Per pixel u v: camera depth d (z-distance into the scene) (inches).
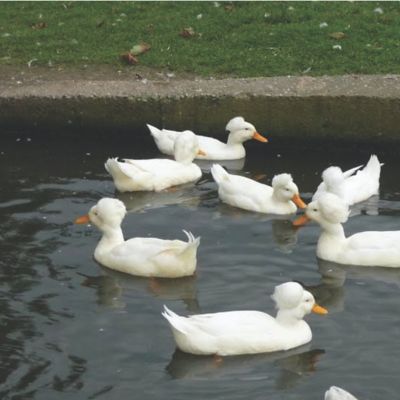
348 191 526.6
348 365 372.2
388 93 581.9
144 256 447.2
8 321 401.4
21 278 439.5
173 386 358.6
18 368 367.6
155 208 525.3
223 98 601.0
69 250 468.4
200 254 466.6
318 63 661.3
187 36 715.4
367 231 482.6
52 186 546.0
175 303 421.4
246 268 453.4
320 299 427.2
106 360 374.3
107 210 463.5
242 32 720.3
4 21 765.9
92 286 435.8
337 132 594.6
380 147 594.2
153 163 558.6
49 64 674.2
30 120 615.2
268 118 600.4
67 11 784.9
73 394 351.6
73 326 399.2
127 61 676.1
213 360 377.4
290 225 504.7
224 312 392.8
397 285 441.4
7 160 584.4
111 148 609.6
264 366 374.0
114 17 765.3
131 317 408.2
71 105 608.4
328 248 466.6
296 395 352.8
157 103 605.6
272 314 409.7
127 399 349.4
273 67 659.4
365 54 671.1
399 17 735.1
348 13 746.2
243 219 511.5
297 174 571.2
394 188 548.1
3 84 633.6
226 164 589.6
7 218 501.4
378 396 350.3
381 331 397.1
